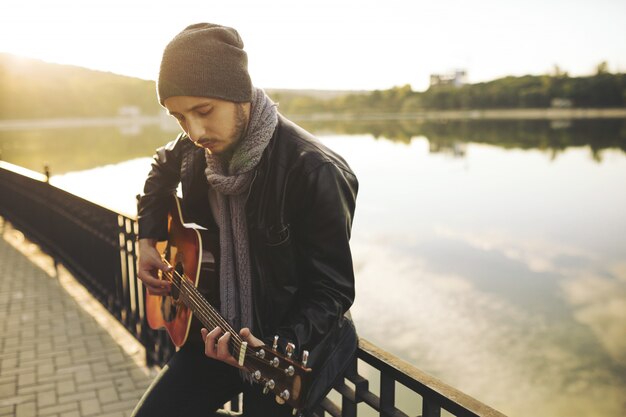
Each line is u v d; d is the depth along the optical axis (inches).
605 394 505.7
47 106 7170.3
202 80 43.3
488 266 946.1
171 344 128.9
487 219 1443.2
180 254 64.6
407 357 540.4
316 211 45.0
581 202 1818.4
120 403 120.0
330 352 47.5
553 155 4035.4
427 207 1596.9
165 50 45.2
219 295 55.2
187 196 60.5
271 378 44.6
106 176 1898.4
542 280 885.2
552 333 649.0
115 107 7824.8
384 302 708.0
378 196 1833.2
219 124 45.6
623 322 689.6
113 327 163.8
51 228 243.4
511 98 7647.6
